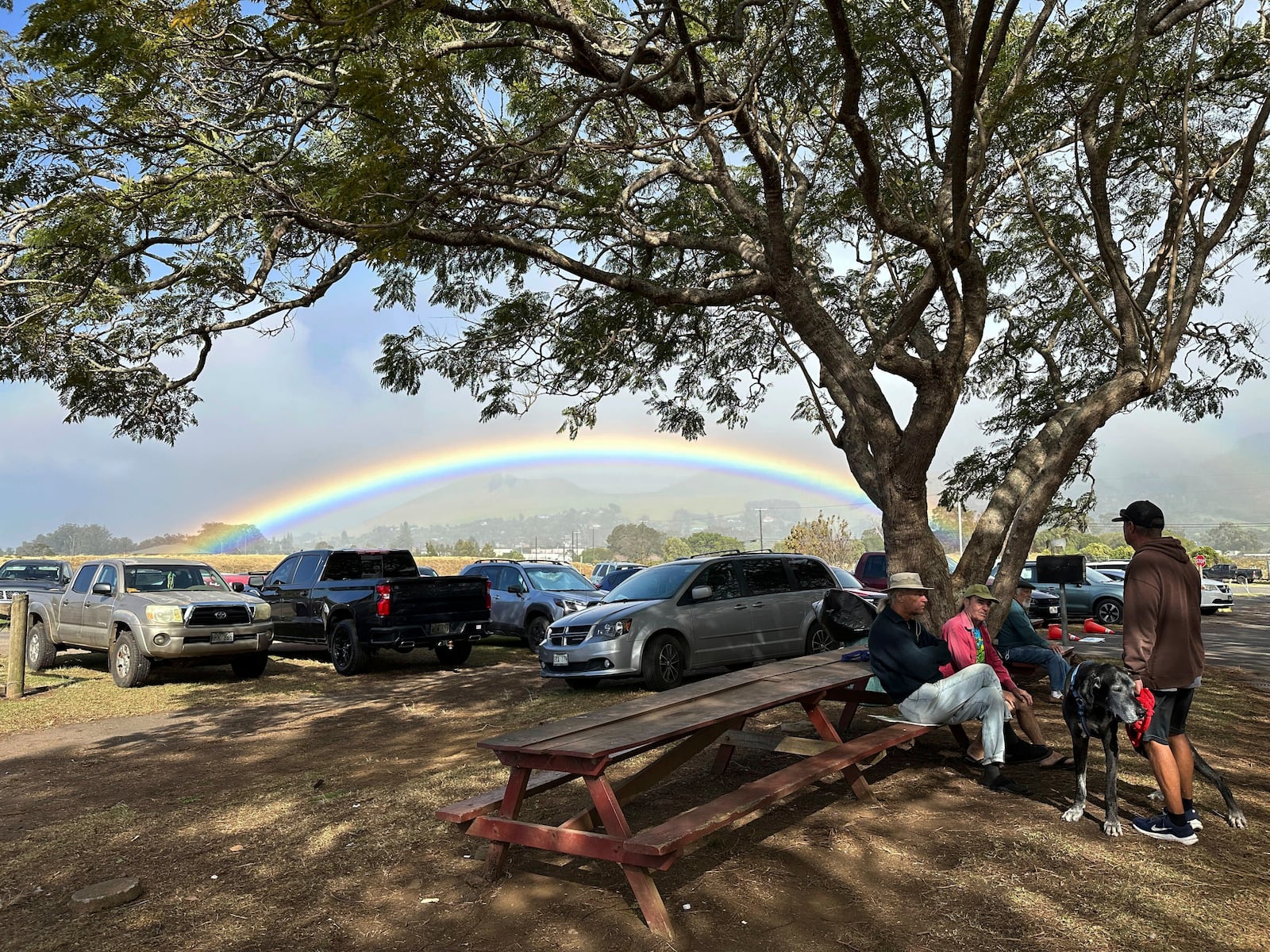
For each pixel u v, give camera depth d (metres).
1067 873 4.28
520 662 14.68
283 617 14.87
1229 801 4.93
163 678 13.11
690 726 4.50
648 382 12.64
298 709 10.42
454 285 12.08
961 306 7.35
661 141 7.38
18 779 7.32
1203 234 8.04
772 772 6.38
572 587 17.31
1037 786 5.83
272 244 9.23
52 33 6.03
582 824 4.23
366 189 6.80
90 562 14.04
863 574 18.33
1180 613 4.66
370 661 14.66
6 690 11.50
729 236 10.29
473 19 6.67
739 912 3.95
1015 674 7.97
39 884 4.77
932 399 7.16
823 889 4.18
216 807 6.16
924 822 5.11
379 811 5.76
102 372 9.13
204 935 3.98
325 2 5.77
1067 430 7.79
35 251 8.08
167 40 6.65
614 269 11.39
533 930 3.85
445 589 13.71
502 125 10.24
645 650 10.57
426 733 8.58
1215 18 9.12
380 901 4.28
